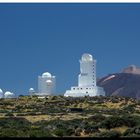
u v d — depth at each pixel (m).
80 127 68.19
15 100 153.38
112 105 137.75
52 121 83.00
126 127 68.75
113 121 69.25
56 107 135.25
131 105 133.25
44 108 130.62
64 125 73.56
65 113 110.75
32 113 111.50
